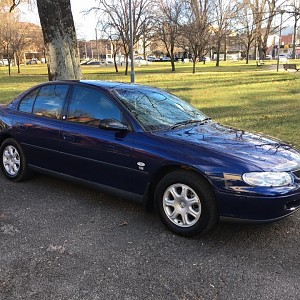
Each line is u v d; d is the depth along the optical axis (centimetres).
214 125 481
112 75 3238
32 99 544
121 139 427
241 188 359
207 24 3678
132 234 402
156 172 402
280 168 372
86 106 476
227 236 399
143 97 486
